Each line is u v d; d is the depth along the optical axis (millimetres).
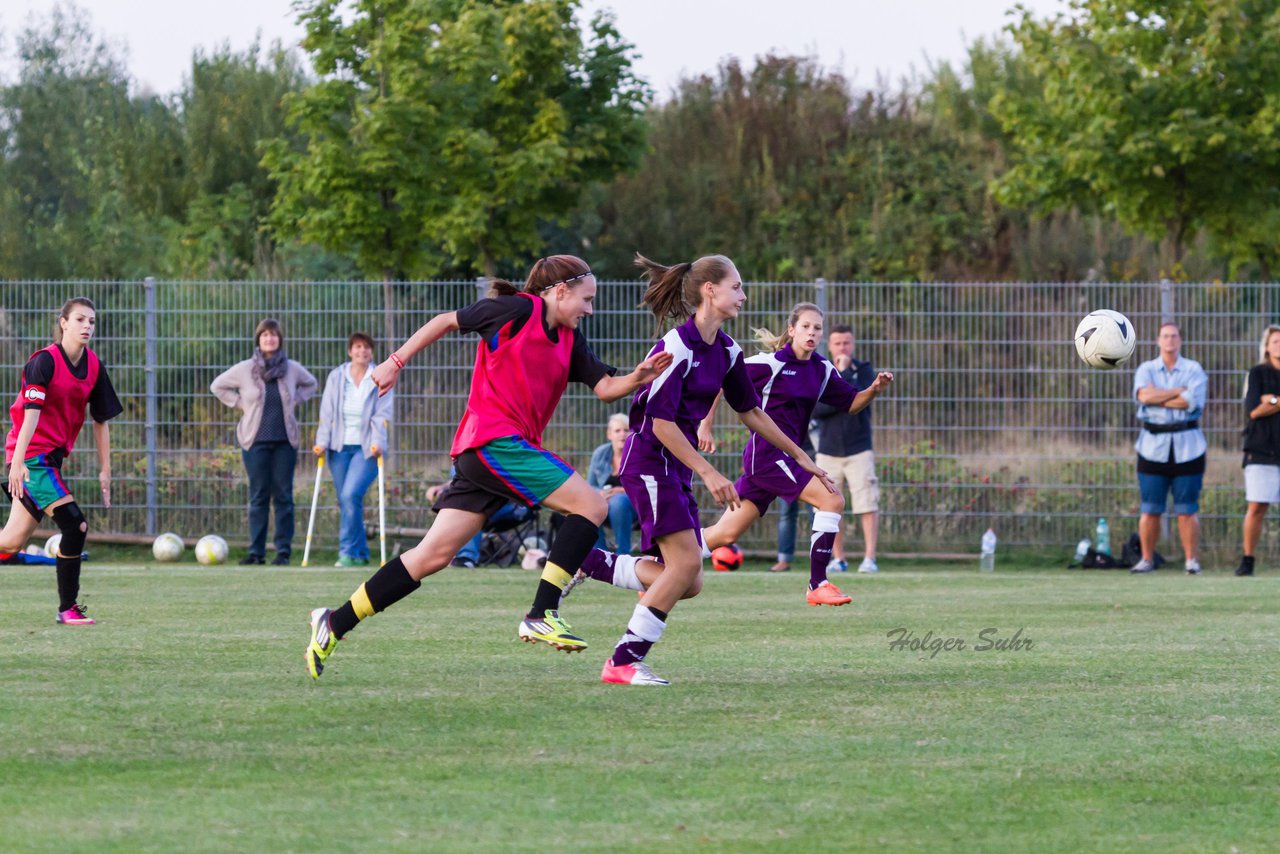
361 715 15617
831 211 92062
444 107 60969
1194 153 59344
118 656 20328
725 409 45594
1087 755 13930
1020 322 45219
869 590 34031
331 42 59969
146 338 45531
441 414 45219
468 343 45219
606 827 11219
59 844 10602
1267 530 44719
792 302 45312
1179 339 42281
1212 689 17922
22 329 45406
